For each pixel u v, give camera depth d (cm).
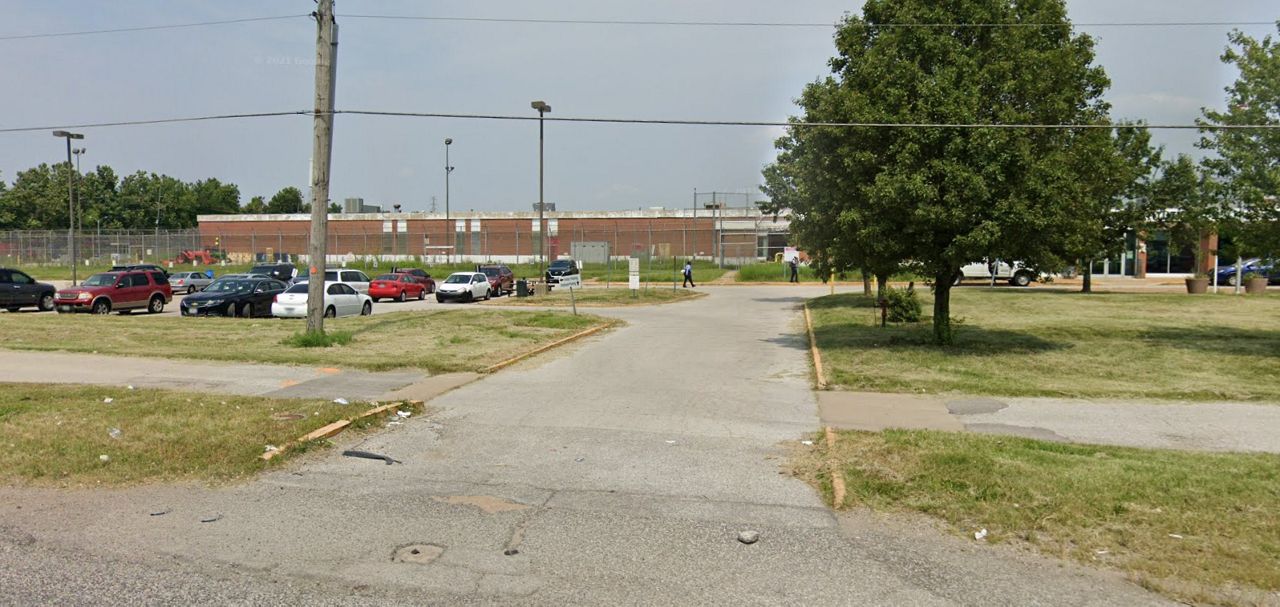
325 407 996
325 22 1722
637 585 496
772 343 1905
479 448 853
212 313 2680
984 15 1558
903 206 1489
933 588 492
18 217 8869
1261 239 1582
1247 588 479
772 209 3206
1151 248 5084
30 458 743
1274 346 1686
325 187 1756
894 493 664
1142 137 3164
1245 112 1577
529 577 507
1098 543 550
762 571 518
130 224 9650
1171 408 1066
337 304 2636
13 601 460
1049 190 1432
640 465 786
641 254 7194
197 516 618
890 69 1558
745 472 759
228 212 11681
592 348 1798
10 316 2634
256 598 471
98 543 558
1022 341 1788
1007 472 697
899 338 1822
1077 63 1641
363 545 562
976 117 1500
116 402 1005
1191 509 603
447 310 2927
